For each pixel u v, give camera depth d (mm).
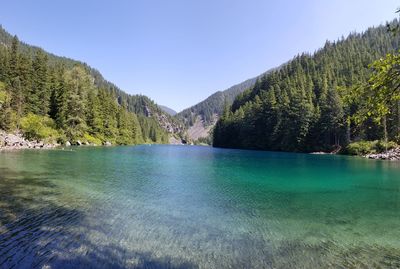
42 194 18828
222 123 133875
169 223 14469
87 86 116062
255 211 17203
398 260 10867
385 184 26875
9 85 79938
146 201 18625
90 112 94000
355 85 7594
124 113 124000
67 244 11219
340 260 10766
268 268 10000
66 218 14336
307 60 152250
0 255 10000
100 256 10336
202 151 87125
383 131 64938
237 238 12766
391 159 54781
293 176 31516
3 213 14578
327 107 82562
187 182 26266
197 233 13211
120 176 27812
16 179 23250
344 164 45312
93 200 18141
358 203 19516
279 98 103188
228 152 81625
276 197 21031
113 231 12938
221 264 10195
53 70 97438
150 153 66250
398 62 6531
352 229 14312
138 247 11336
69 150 57406
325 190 23859
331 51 162625
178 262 10219
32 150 52031
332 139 86375
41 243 11180
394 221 15633
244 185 25531
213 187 24203
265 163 46125
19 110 73062
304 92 93812
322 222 15328
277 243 12312
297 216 16344
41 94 82250
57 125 79812
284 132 92250
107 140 96812
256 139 104500
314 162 48625
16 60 84750
